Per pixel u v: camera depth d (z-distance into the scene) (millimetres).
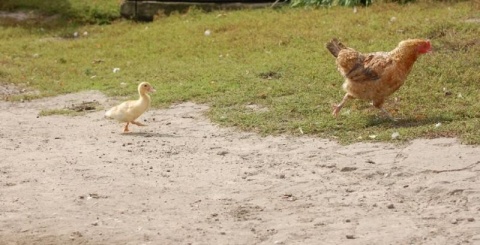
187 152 21906
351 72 23406
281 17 38969
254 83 28594
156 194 18422
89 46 38562
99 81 31812
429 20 33781
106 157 21594
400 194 17812
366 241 15188
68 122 26141
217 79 29734
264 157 21078
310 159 20656
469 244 14859
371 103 25266
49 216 17172
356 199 17625
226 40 35875
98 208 17578
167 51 35625
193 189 18719
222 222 16531
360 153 20797
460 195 17516
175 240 15594
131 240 15672
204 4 43125
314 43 33219
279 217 16703
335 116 24031
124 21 44000
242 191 18469
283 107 25453
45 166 20859
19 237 16047
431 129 21922
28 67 34500
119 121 24438
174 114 26281
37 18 45812
